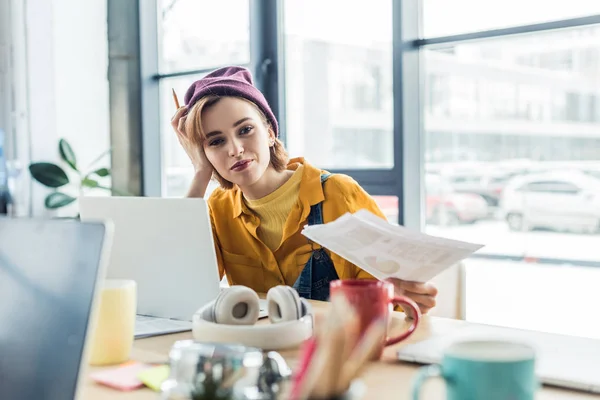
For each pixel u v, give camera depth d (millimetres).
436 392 843
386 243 1216
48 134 3844
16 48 3738
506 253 2855
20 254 813
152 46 3984
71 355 711
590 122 2566
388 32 2941
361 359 578
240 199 1721
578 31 2535
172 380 735
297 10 3281
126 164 3943
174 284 1272
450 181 2945
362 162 3090
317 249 1644
